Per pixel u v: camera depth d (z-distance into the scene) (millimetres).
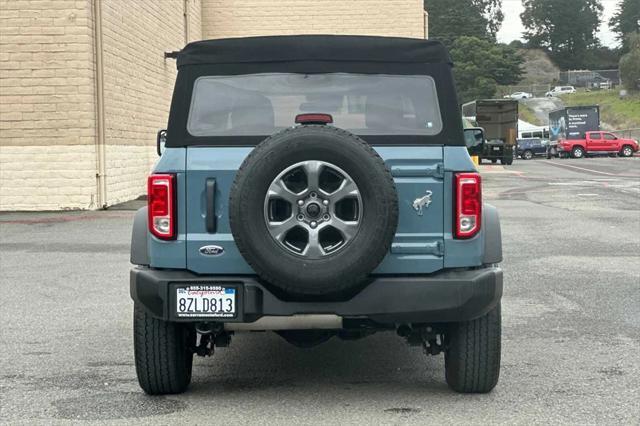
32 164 18625
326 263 4695
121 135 20438
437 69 5332
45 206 18688
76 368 6352
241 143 5230
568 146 61750
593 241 13742
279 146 4699
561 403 5395
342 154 4688
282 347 7074
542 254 12258
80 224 16219
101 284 9977
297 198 4719
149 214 5164
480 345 5363
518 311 8344
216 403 5453
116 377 6102
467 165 5148
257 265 4727
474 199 5113
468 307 5016
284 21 30125
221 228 5125
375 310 4977
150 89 23172
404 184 5117
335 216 4730
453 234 5125
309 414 5195
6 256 12219
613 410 5238
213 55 5355
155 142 23750
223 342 5648
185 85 5340
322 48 5359
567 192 25422
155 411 5281
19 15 18328
